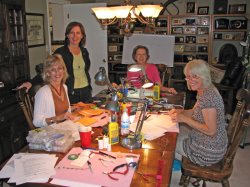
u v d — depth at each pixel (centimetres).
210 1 608
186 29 617
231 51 612
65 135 164
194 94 465
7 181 129
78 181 126
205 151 193
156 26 610
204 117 187
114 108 179
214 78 501
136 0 635
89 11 501
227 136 209
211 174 191
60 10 510
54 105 217
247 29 593
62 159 147
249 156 325
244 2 589
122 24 253
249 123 207
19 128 320
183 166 199
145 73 323
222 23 596
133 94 267
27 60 344
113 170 135
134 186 123
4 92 295
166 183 125
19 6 324
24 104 208
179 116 205
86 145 164
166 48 471
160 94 296
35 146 162
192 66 192
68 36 283
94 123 202
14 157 149
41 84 251
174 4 623
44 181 127
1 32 295
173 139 176
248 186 262
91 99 277
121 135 179
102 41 510
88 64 310
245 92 206
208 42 607
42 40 441
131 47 479
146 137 178
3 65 297
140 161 146
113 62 645
